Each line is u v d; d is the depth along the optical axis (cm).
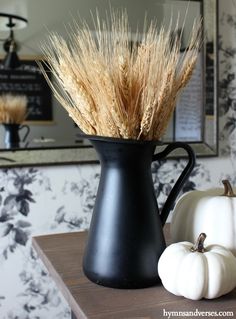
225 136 125
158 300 51
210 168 124
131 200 53
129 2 106
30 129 105
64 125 107
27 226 108
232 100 125
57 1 102
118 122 50
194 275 50
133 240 53
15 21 100
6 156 103
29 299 111
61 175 110
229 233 58
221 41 121
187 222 62
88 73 51
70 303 52
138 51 52
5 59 101
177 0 110
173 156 116
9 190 106
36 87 103
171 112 53
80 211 113
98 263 55
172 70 50
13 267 108
